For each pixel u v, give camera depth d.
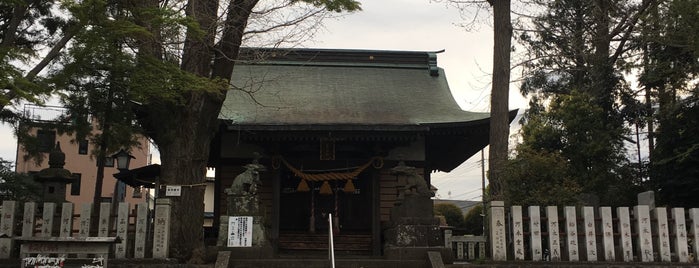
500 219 11.86
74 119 15.54
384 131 17.34
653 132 20.17
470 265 11.38
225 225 12.47
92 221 11.67
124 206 11.67
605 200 16.78
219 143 18.95
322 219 20.25
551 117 18.06
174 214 12.00
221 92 12.66
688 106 16.88
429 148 20.22
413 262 12.00
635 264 11.48
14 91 8.99
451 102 20.53
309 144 19.08
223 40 12.46
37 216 11.76
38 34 14.70
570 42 23.55
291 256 17.33
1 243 11.35
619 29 20.69
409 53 23.02
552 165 14.06
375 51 22.95
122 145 16.06
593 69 21.62
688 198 16.67
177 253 11.79
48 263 8.77
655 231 11.99
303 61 22.39
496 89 16.12
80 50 9.97
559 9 24.08
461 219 38.84
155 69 10.59
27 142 15.23
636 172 18.48
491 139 15.85
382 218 18.83
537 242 11.76
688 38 14.22
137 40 11.13
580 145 17.05
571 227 11.77
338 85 21.44
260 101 19.75
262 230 12.58
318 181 19.97
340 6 11.54
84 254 9.71
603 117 20.47
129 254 11.80
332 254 10.54
